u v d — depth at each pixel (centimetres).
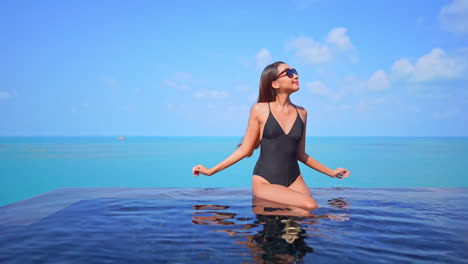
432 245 147
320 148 3161
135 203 271
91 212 234
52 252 139
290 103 336
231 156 333
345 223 192
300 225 187
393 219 204
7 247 147
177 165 1533
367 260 126
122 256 133
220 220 202
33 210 242
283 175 305
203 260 126
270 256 131
